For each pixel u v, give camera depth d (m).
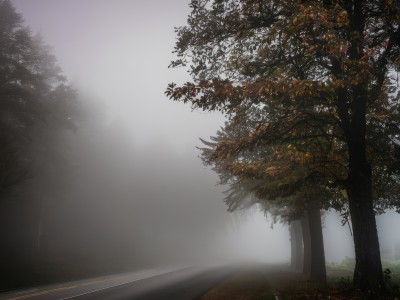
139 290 16.78
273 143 11.42
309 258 24.19
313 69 10.50
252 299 11.91
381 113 12.70
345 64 8.40
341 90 10.05
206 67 10.62
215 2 9.71
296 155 12.06
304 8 7.72
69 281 24.20
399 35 8.91
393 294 9.11
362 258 9.95
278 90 8.43
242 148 11.06
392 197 17.67
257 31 10.02
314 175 12.05
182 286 18.30
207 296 13.85
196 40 10.12
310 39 8.56
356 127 10.48
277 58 10.07
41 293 16.64
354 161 10.54
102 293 15.99
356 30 8.84
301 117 10.81
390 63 9.57
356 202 10.37
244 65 9.99
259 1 9.04
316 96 10.02
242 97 9.13
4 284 21.30
